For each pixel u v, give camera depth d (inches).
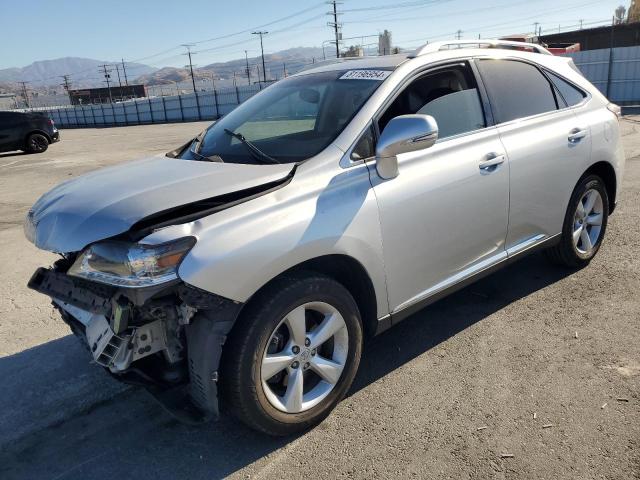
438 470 98.1
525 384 121.2
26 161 648.4
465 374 127.0
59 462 108.3
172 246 89.4
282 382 109.6
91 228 95.7
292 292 101.0
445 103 132.6
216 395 97.3
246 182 102.3
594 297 160.2
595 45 1578.5
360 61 144.9
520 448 101.8
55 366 145.0
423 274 126.1
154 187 104.4
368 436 108.7
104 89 4072.3
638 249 194.9
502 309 157.6
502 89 146.8
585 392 116.6
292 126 129.3
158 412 122.8
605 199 179.5
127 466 106.0
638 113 790.5
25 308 183.9
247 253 94.6
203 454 107.7
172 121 2075.5
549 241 162.1
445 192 125.4
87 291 101.8
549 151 151.6
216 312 94.7
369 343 144.2
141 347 98.6
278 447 108.0
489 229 138.9
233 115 151.1
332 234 105.3
